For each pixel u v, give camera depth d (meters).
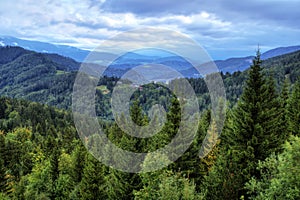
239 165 27.27
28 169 72.06
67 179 46.50
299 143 14.05
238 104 31.20
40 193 44.66
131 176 30.75
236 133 30.25
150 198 21.09
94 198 35.62
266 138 28.97
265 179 17.62
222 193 20.98
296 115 38.81
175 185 18.95
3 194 47.81
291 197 13.59
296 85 48.69
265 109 29.84
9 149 80.88
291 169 13.88
